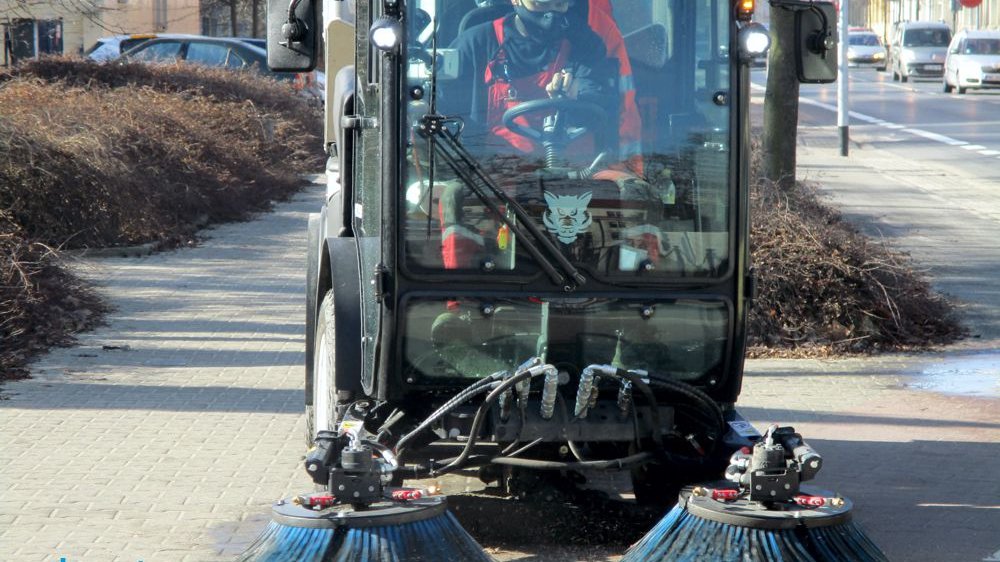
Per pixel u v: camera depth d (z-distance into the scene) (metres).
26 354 9.48
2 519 5.89
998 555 5.54
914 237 15.45
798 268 10.31
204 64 25.06
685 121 5.23
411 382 5.26
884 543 5.70
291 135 22.95
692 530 4.59
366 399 5.61
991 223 16.67
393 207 5.10
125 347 9.89
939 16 75.62
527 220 5.15
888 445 7.38
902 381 9.04
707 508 4.58
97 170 13.98
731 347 5.39
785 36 11.98
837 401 8.47
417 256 5.14
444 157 5.11
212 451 7.12
